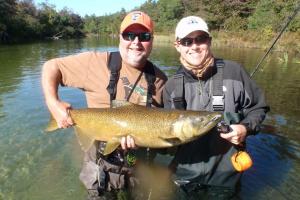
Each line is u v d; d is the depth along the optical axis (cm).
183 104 125
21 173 157
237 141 111
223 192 127
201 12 1310
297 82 360
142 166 139
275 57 608
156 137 106
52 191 143
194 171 126
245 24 1130
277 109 252
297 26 800
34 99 273
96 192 131
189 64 121
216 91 121
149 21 119
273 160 164
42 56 678
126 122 107
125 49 119
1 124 215
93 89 124
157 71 129
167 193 131
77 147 184
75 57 125
